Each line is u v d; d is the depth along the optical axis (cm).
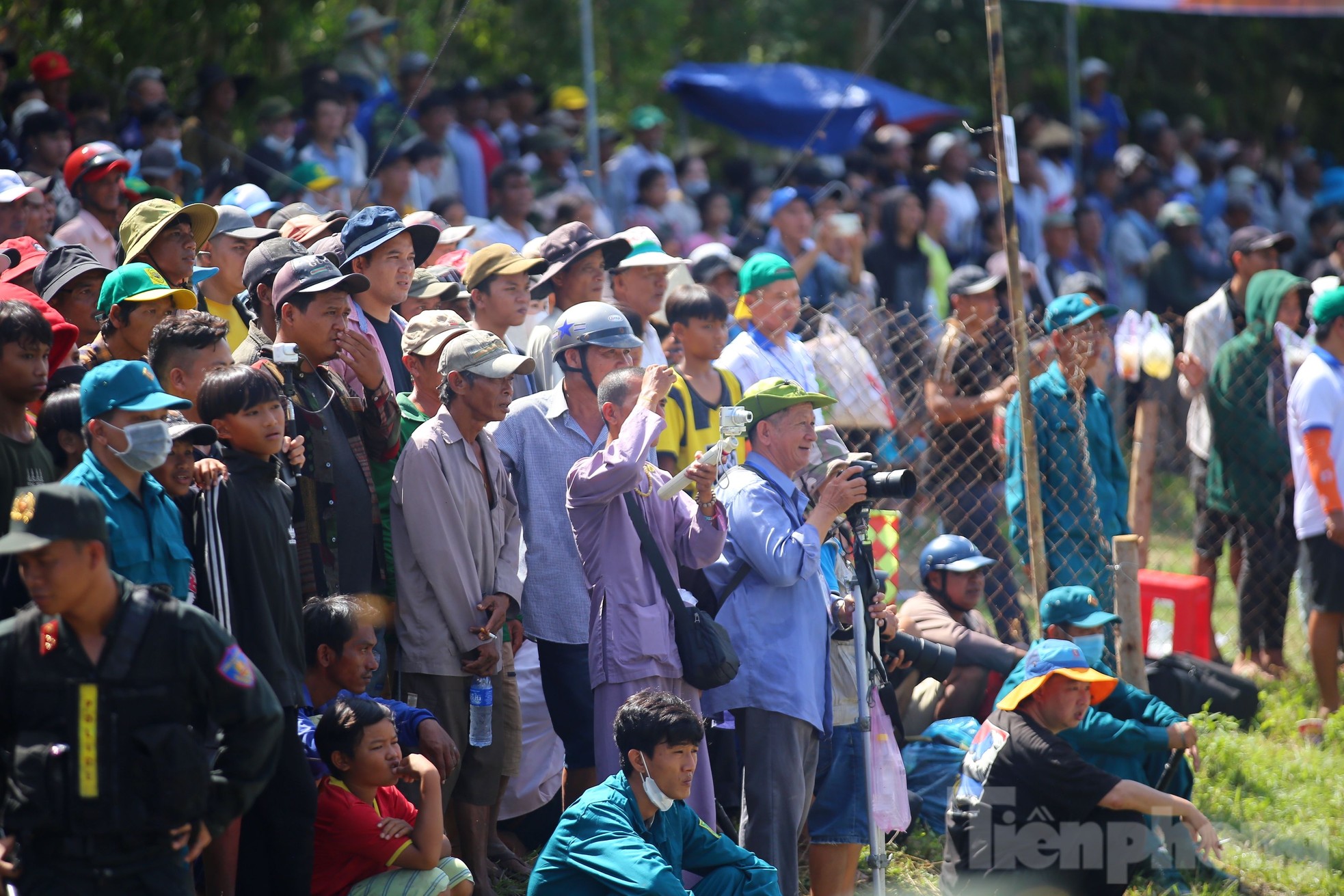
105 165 2189
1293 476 2502
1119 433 3244
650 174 3944
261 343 1591
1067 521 2255
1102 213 4550
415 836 1364
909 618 2036
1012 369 2592
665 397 1752
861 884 1772
